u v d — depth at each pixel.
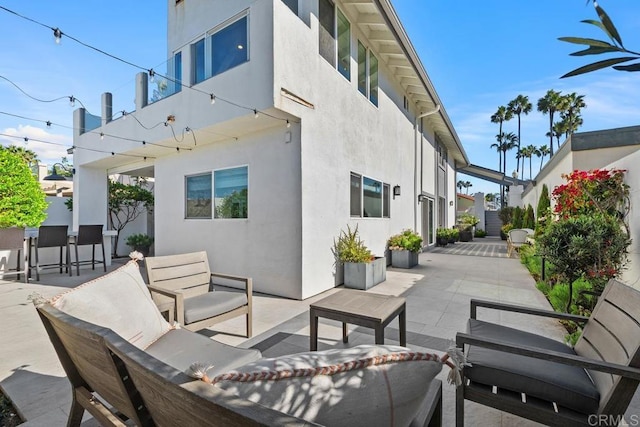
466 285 5.84
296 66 4.81
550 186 8.27
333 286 5.71
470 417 2.03
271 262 5.22
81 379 1.69
